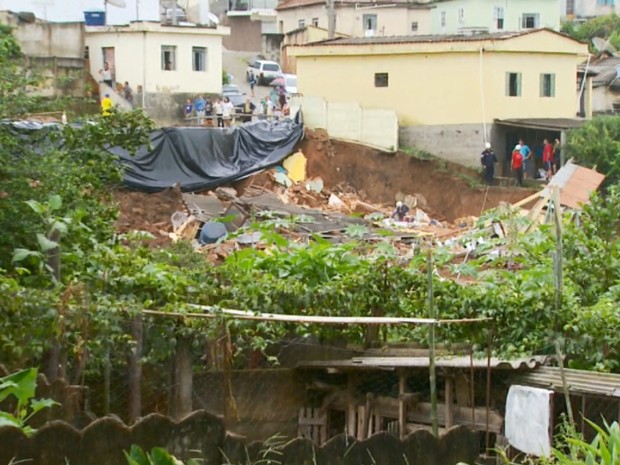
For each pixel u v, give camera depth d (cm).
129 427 998
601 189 4281
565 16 7444
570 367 1539
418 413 1495
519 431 1323
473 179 4644
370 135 4672
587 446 927
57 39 4994
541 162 4725
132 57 5072
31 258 1487
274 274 1723
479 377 1493
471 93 4762
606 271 1750
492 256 2331
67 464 947
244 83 6391
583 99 5222
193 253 2075
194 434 1034
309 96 4850
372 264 1656
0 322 1244
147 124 1920
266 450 1056
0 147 1700
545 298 1560
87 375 1334
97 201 1839
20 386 1038
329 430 1545
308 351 1552
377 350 1570
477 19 6153
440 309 1577
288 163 4491
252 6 7756
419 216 4338
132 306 1322
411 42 4803
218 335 1377
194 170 4131
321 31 6550
